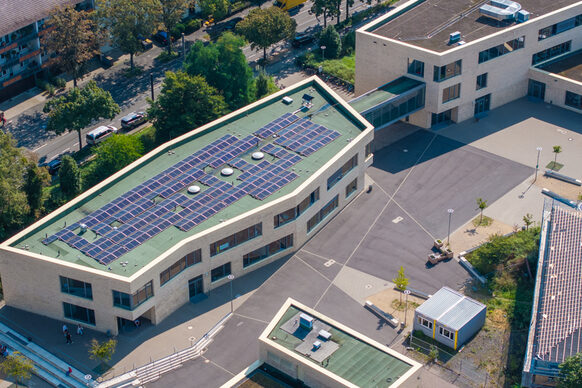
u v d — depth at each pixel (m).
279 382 123.44
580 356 117.06
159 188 150.88
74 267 134.50
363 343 123.69
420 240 155.50
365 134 161.62
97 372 131.88
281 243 152.00
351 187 165.00
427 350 133.75
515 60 188.50
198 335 138.00
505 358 131.75
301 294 145.25
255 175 153.38
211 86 188.25
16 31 197.25
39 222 143.38
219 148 159.75
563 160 174.62
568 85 186.88
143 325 139.75
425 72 179.75
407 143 181.00
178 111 180.12
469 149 178.62
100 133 186.75
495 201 164.25
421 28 188.00
